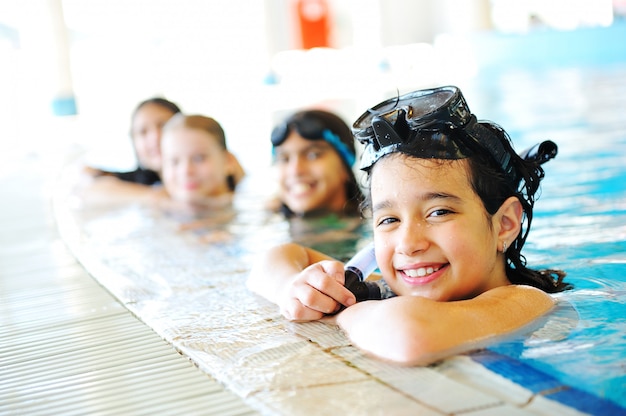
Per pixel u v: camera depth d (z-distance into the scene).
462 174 1.88
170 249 3.36
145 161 5.43
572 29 13.95
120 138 10.03
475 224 1.89
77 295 2.64
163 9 18.88
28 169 7.59
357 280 2.12
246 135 8.37
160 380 1.72
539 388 1.46
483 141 1.91
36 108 16.19
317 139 3.83
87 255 3.30
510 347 1.68
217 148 4.72
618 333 1.74
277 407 1.48
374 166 1.98
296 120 3.83
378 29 20.09
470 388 1.48
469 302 1.82
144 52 18.92
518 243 2.08
